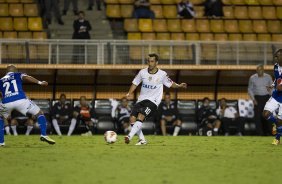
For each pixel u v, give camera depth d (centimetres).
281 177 2053
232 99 5825
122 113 5388
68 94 5753
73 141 3822
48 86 5731
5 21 6506
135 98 5816
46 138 3291
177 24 6638
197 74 5719
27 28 6506
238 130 5469
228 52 5753
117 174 2092
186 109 5575
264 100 5134
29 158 2600
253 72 5722
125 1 6975
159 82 3369
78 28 6100
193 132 5441
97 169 2227
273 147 3362
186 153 2873
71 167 2284
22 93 3247
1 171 2162
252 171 2206
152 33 6469
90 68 5491
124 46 5638
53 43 5569
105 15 6894
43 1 6675
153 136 4678
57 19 6638
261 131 5169
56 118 5338
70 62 5597
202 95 5841
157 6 6925
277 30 6794
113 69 5538
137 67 5516
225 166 2350
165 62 5703
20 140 3953
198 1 7088
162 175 2078
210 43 5747
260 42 5731
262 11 7025
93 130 5347
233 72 5722
